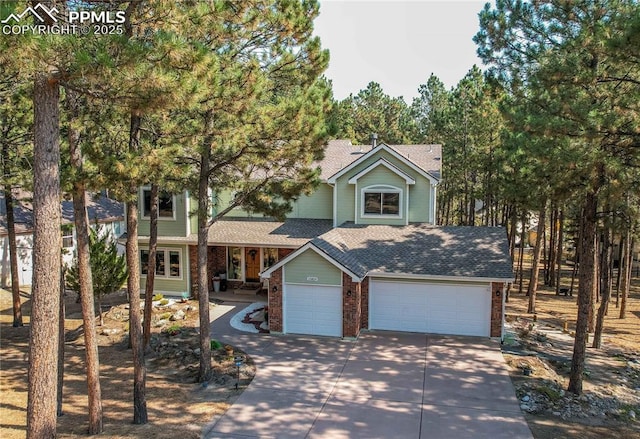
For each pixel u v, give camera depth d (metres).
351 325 19.34
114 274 20.94
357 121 55.75
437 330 20.31
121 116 12.68
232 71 12.97
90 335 11.91
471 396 14.34
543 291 34.31
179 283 26.19
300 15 14.67
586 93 13.34
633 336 23.39
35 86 8.66
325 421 12.82
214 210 27.61
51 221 8.81
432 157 27.58
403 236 23.02
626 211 16.95
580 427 12.72
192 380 15.59
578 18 14.90
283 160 14.96
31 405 8.79
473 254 20.80
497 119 28.64
